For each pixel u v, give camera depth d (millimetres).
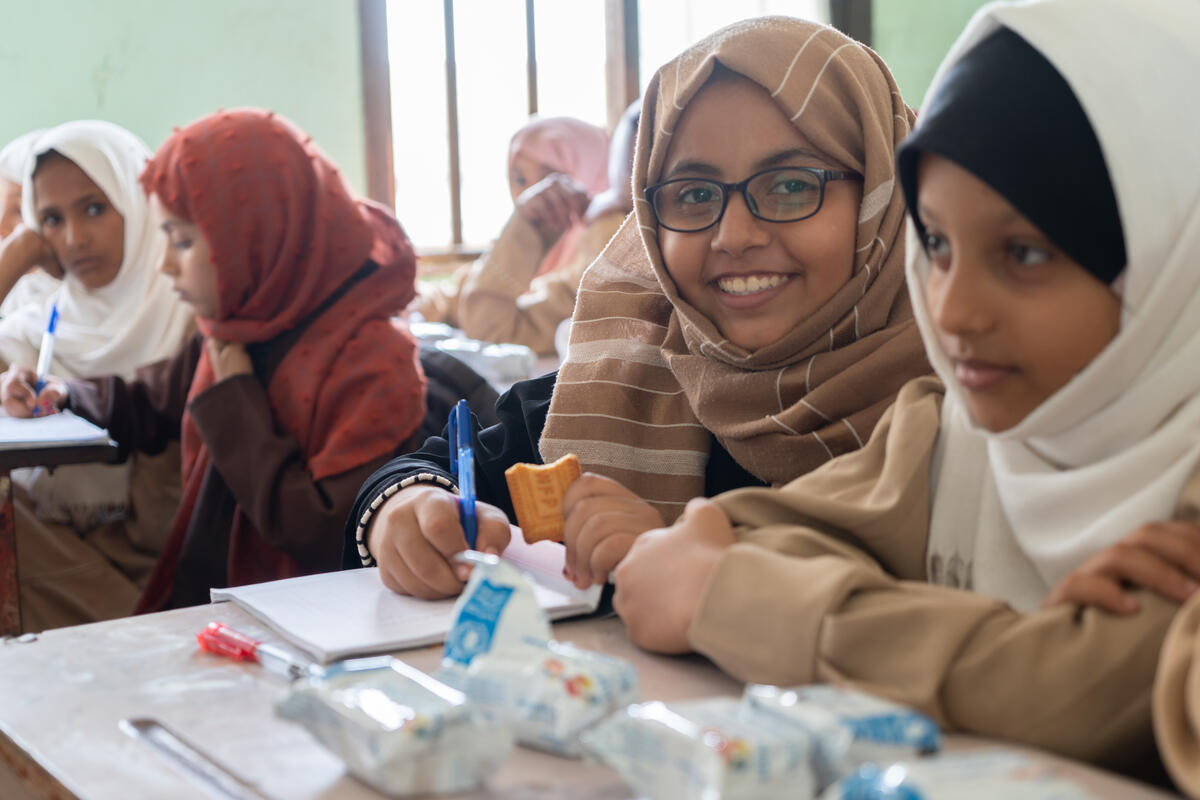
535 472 904
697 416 1125
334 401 1804
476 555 692
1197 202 657
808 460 1034
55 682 727
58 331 2426
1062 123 657
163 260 1913
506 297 3578
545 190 3615
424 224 4504
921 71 5367
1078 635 590
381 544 930
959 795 428
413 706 566
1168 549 604
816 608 642
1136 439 685
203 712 672
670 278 1117
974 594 646
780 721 513
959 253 684
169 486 2209
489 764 560
